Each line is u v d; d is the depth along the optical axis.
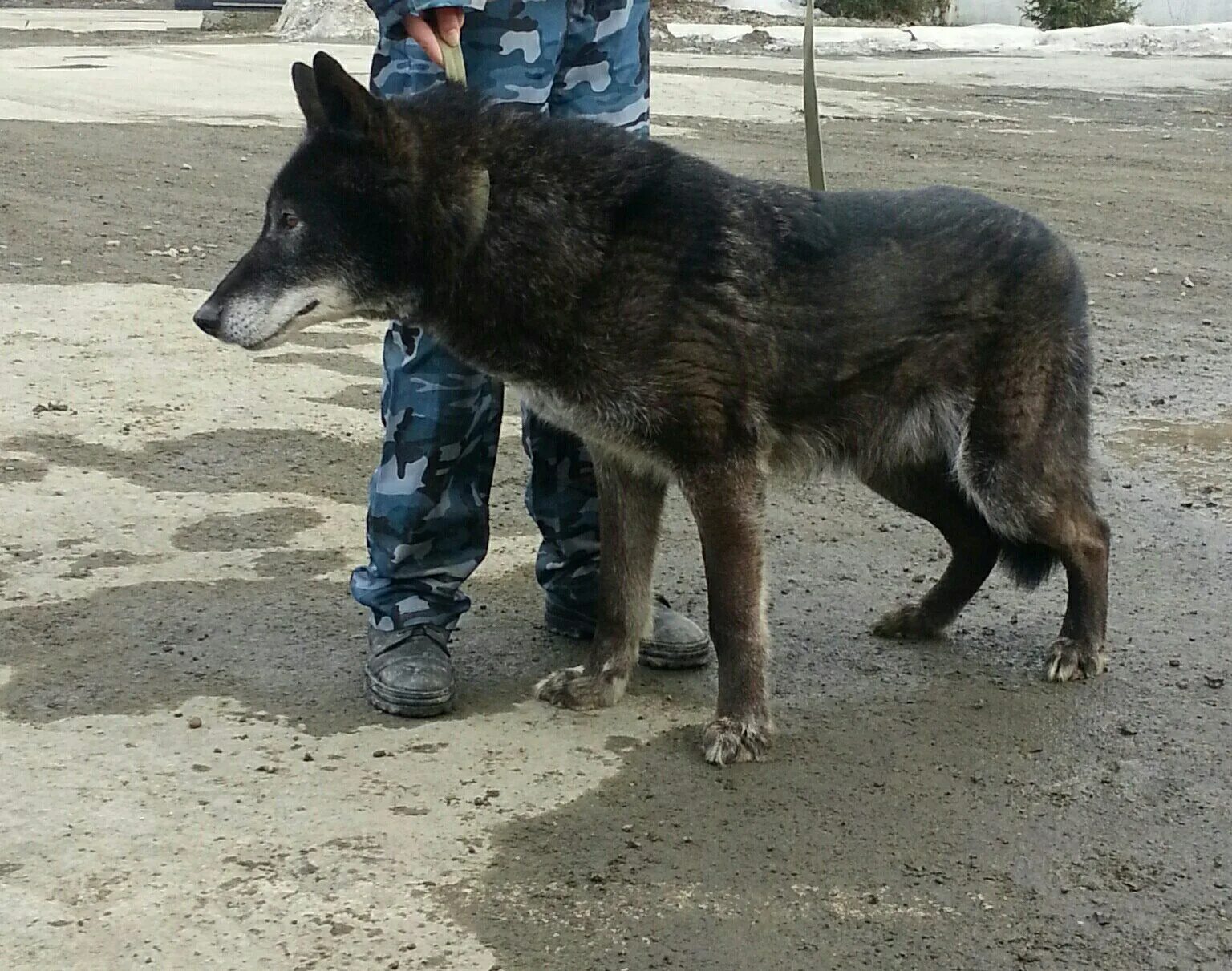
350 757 3.54
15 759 3.45
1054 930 2.90
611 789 3.43
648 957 2.78
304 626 4.32
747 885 3.04
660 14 24.92
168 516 5.15
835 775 3.53
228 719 3.71
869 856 3.16
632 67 4.00
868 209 3.91
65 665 3.99
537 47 3.75
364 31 22.88
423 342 3.74
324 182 3.59
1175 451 6.18
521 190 3.57
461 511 3.85
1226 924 2.94
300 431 6.11
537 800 3.36
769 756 3.62
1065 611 4.46
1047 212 10.68
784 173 11.13
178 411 6.26
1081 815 3.36
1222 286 8.97
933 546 5.20
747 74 18.55
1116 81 19.23
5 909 2.86
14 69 18.03
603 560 3.89
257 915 2.87
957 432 4.06
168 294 8.11
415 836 3.18
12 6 30.69
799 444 3.93
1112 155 13.25
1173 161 13.03
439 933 2.84
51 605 4.39
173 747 3.54
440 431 3.75
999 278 3.96
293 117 14.45
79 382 6.57
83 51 20.53
